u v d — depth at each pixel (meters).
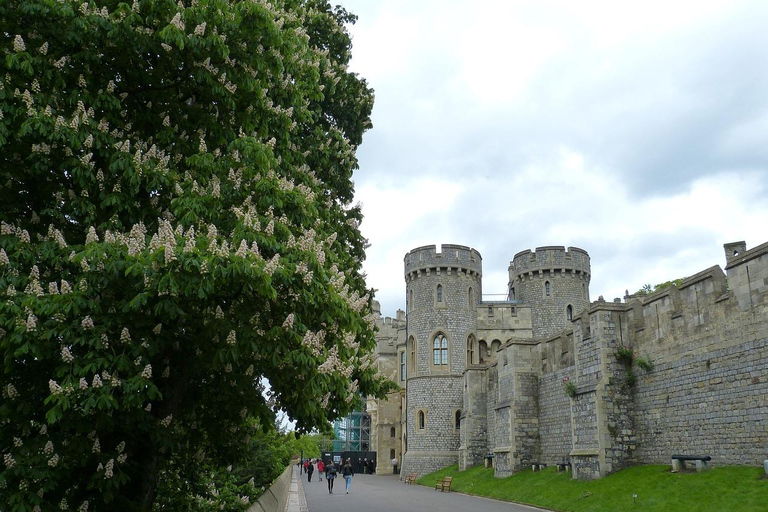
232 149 9.66
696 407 19.64
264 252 8.85
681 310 20.67
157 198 9.51
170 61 9.67
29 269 8.01
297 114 12.09
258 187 9.16
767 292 17.23
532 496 23.28
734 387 18.17
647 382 22.12
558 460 28.22
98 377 7.19
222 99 9.96
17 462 7.11
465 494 29.44
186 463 11.45
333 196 17.02
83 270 7.66
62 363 7.46
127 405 7.48
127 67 9.58
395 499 26.45
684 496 16.81
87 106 9.06
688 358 20.17
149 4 8.93
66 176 8.97
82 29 8.59
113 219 8.75
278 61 10.52
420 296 47.12
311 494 30.12
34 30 8.87
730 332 18.48
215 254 7.54
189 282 7.20
